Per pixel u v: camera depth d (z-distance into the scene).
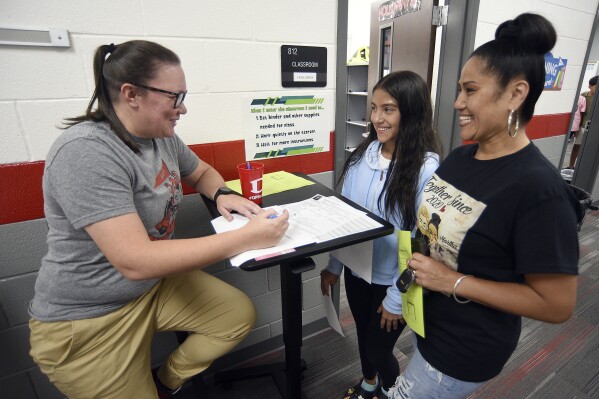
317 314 1.79
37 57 0.97
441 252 0.77
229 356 1.60
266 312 1.63
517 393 1.41
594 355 1.60
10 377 1.18
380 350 1.11
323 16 1.36
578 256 0.60
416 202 0.96
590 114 3.01
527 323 1.83
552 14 2.28
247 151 1.37
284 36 1.30
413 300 0.82
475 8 1.83
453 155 0.83
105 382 0.89
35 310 0.86
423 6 2.20
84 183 0.68
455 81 1.97
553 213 0.58
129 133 0.80
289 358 1.12
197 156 1.18
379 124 1.02
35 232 1.08
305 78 1.40
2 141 0.99
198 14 1.14
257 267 0.66
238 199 0.96
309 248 0.72
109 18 1.02
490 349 0.73
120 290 0.85
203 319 1.04
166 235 0.96
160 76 0.75
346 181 1.21
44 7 0.94
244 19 1.21
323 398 1.42
